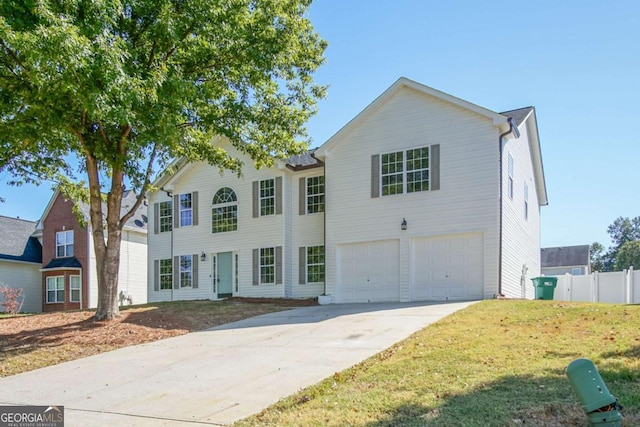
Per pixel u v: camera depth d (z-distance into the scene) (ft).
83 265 91.91
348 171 62.28
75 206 61.26
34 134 39.68
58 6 32.24
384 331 35.63
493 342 28.12
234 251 72.18
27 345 37.19
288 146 50.31
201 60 43.60
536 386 19.44
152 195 81.35
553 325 32.09
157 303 63.10
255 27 43.19
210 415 20.22
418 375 22.61
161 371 28.50
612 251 251.80
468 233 54.44
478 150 54.80
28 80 36.78
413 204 57.77
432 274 56.03
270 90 48.44
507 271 55.72
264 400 21.75
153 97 34.83
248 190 72.08
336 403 19.65
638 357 22.54
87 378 28.02
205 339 38.04
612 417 13.00
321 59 49.42
